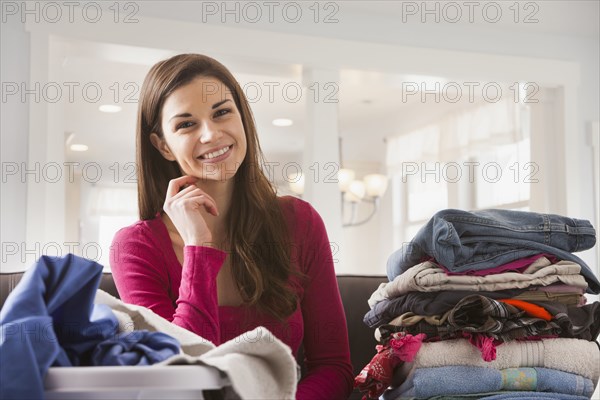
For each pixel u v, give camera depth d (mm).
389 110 6293
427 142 6023
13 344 732
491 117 5363
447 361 1211
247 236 1429
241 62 3746
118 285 1484
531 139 4309
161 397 774
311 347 1459
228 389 812
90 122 6047
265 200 1479
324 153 3809
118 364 800
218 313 1385
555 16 3980
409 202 6590
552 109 4266
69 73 4863
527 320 1221
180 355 765
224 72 1434
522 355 1234
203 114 1382
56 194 3314
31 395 704
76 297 834
